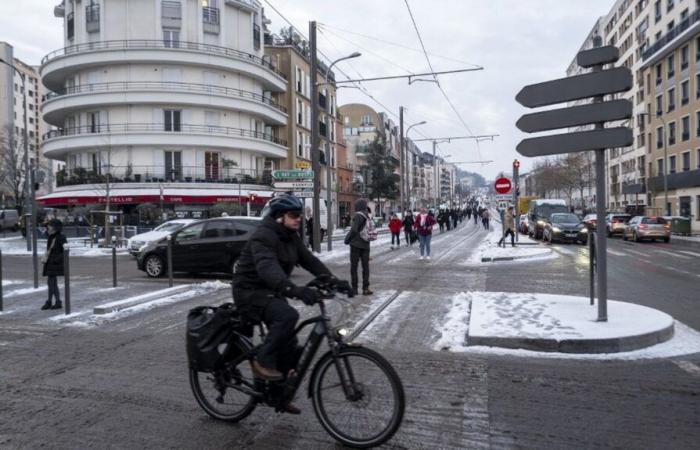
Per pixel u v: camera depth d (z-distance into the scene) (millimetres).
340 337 4117
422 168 138125
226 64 42812
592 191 82500
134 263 20938
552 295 10031
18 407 5012
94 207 38406
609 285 12695
